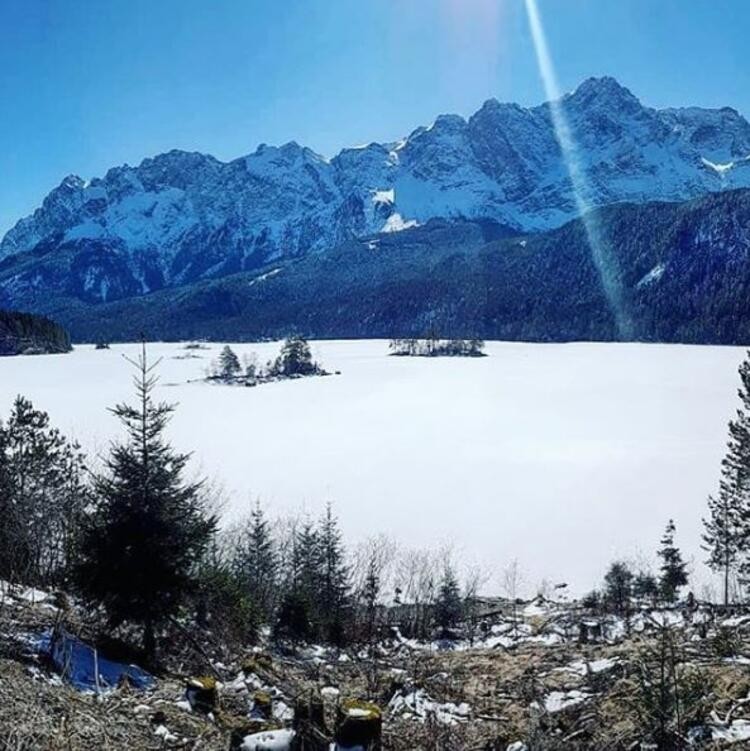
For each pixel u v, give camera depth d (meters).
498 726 9.35
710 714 8.13
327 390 129.62
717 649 11.73
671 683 8.06
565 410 102.44
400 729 8.89
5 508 20.12
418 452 77.62
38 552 19.42
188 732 8.18
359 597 35.19
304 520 52.22
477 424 93.62
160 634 14.05
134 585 12.59
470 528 52.22
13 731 6.84
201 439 85.62
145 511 12.90
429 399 115.44
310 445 81.88
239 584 20.98
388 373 153.38
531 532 51.25
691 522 53.59
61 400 106.00
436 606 32.94
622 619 25.83
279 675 12.33
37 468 24.22
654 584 40.19
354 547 46.78
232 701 10.05
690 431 86.19
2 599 12.34
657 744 7.62
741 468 33.38
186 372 158.12
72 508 19.56
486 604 37.38
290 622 20.97
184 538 13.20
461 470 69.44
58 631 10.51
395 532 50.72
